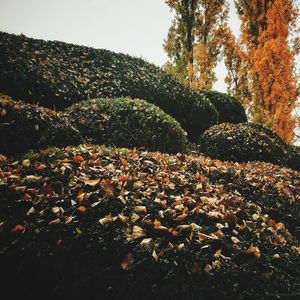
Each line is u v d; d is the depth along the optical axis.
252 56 17.25
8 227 3.70
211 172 6.02
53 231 3.61
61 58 11.58
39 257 3.43
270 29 16.05
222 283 3.21
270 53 15.61
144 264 3.26
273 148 9.21
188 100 12.30
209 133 10.03
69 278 3.29
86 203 3.94
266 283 3.34
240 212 4.48
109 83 11.16
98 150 5.69
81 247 3.46
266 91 16.19
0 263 3.45
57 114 7.36
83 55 12.38
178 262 3.32
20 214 3.86
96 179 4.41
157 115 8.20
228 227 4.06
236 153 8.90
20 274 3.41
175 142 8.22
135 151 6.21
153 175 5.01
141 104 8.41
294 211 5.43
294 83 15.84
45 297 3.29
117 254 3.37
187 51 20.38
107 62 12.41
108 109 7.96
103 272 3.26
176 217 3.97
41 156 5.15
